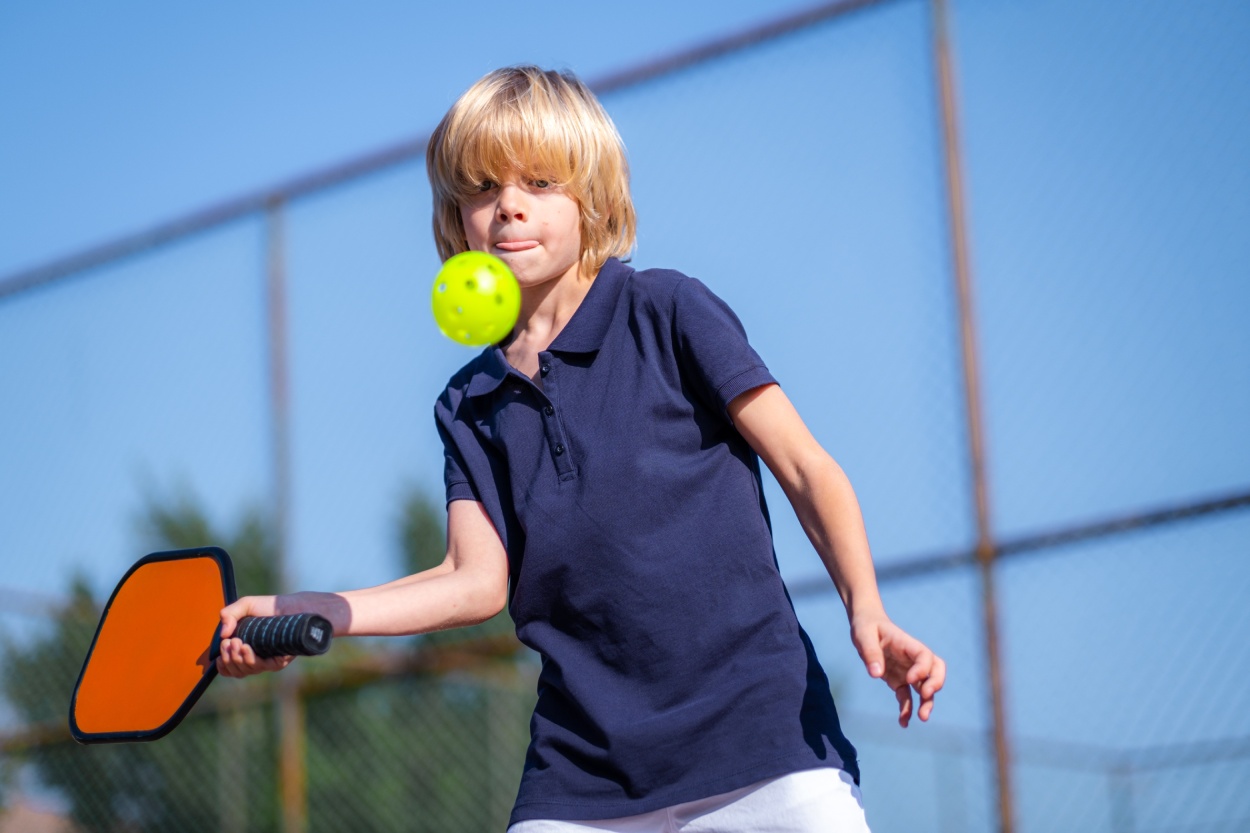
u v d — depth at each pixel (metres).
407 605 3.59
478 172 3.77
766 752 3.30
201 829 12.76
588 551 3.53
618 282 3.81
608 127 3.98
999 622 8.06
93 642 3.57
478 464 3.84
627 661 3.47
